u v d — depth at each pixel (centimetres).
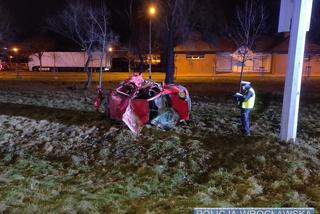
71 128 1159
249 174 738
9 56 6372
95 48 2967
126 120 1099
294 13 831
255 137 935
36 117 1355
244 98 1003
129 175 793
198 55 4878
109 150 951
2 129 1202
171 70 2478
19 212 587
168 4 2420
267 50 4844
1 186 729
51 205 619
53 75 4478
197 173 779
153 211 580
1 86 2792
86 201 626
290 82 855
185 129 1112
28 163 898
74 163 891
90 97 1953
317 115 1448
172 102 1150
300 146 848
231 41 4959
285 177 706
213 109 1524
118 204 625
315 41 4778
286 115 867
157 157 883
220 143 926
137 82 1193
